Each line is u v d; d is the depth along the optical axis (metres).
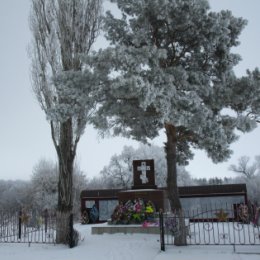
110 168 55.19
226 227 18.27
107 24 13.47
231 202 28.38
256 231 15.68
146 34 12.56
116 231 15.68
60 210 15.09
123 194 17.78
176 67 12.06
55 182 47.72
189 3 12.05
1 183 68.50
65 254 11.86
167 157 13.80
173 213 13.10
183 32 12.95
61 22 16.69
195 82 12.43
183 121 11.02
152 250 11.88
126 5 12.93
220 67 13.27
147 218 16.06
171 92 10.93
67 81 12.32
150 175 18.30
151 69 11.31
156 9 12.05
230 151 12.80
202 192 29.06
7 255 12.02
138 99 11.48
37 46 16.75
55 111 12.06
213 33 12.50
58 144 15.92
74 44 16.48
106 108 12.42
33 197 48.09
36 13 17.11
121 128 14.12
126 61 10.66
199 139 12.82
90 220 29.47
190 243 12.60
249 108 12.88
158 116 12.50
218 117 12.52
